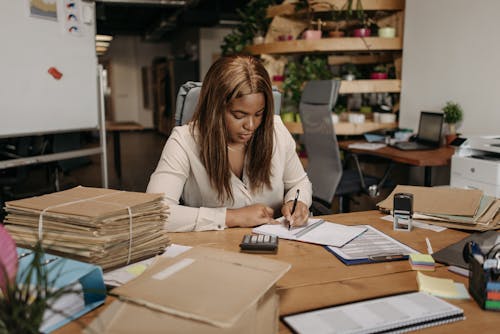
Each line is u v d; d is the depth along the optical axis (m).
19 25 2.83
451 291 0.94
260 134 1.53
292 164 1.77
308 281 1.02
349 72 4.29
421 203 1.55
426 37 3.81
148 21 12.59
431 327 0.82
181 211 1.41
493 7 3.14
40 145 3.66
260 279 0.84
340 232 1.36
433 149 3.29
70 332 0.79
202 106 1.47
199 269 0.88
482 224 1.39
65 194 1.18
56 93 3.12
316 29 4.48
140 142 10.40
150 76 14.01
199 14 8.83
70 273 0.85
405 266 1.11
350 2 3.98
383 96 4.50
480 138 2.36
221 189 1.55
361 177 3.11
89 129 3.41
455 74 3.52
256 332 0.74
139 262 1.09
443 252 1.18
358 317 0.83
